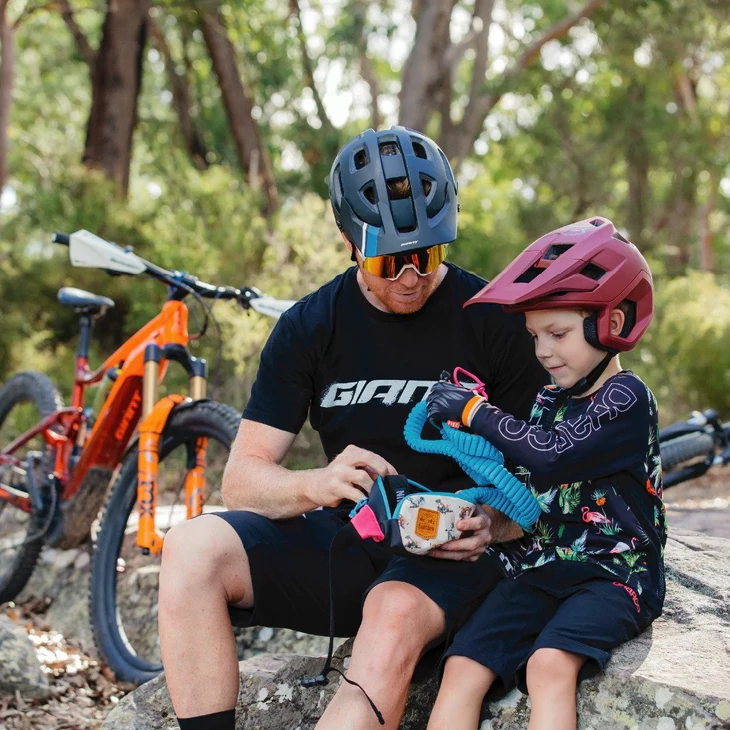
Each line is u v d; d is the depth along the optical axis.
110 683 3.70
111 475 4.04
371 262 2.31
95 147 11.70
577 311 2.18
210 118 17.50
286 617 2.42
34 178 13.78
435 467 2.47
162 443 3.59
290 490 2.35
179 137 16.95
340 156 2.45
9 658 3.51
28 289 9.27
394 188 2.34
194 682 2.18
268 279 6.73
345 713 2.06
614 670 2.01
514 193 18.34
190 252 7.79
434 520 2.17
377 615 2.15
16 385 5.11
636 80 16.64
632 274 2.18
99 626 3.70
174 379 6.47
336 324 2.51
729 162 18.47
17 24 12.20
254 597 2.34
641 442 2.14
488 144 19.52
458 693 2.07
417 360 2.48
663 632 2.26
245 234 7.99
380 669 2.09
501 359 2.47
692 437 4.61
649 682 1.96
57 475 4.24
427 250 2.31
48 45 19.80
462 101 21.95
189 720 2.18
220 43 12.27
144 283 8.27
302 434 6.20
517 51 18.91
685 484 7.34
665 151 17.94
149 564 4.21
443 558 2.23
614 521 2.14
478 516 2.21
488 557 2.31
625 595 2.10
